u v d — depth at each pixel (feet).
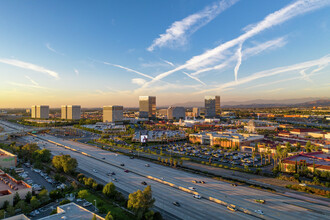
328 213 334.03
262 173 537.24
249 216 328.90
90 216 294.46
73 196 403.75
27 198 390.83
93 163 647.97
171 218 325.01
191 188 434.30
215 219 321.11
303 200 381.81
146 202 321.93
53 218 287.28
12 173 524.11
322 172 497.46
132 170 572.51
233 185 455.22
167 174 536.42
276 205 362.33
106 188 401.90
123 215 332.80
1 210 325.01
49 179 504.02
